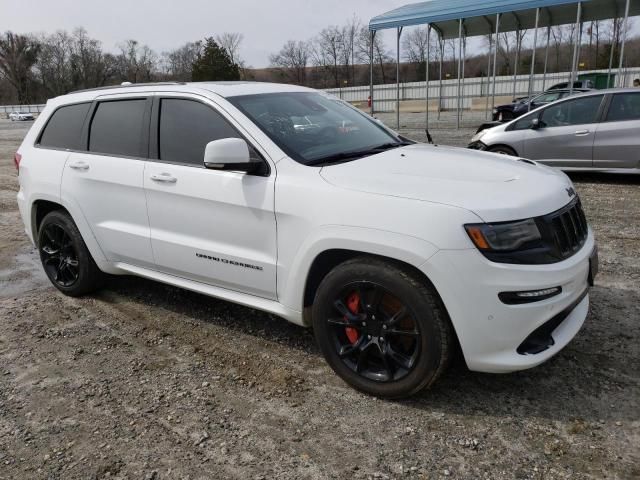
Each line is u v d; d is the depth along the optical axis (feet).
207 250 11.75
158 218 12.60
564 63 155.43
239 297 11.82
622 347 11.44
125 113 13.53
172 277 13.15
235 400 10.25
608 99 28.50
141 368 11.56
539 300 8.81
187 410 9.98
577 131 29.14
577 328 10.00
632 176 30.86
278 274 10.76
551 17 62.44
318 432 9.23
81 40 287.48
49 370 11.61
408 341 9.70
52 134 15.46
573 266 9.27
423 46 193.98
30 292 16.31
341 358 10.32
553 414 9.40
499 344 8.86
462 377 10.68
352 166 10.55
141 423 9.65
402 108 133.28
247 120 11.34
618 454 8.34
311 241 9.98
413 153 11.70
